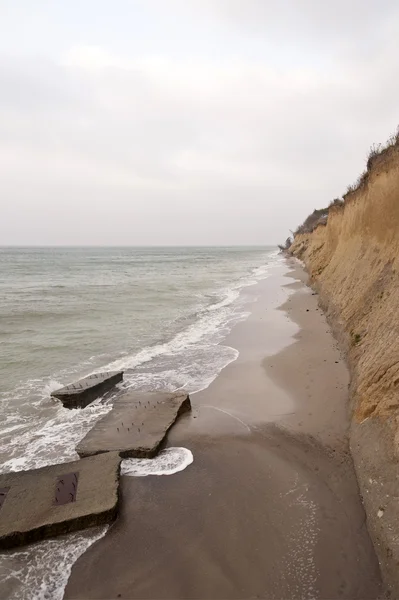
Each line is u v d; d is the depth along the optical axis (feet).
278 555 15.56
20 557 15.81
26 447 24.30
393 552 14.24
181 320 60.54
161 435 24.20
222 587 14.24
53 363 40.29
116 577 14.75
